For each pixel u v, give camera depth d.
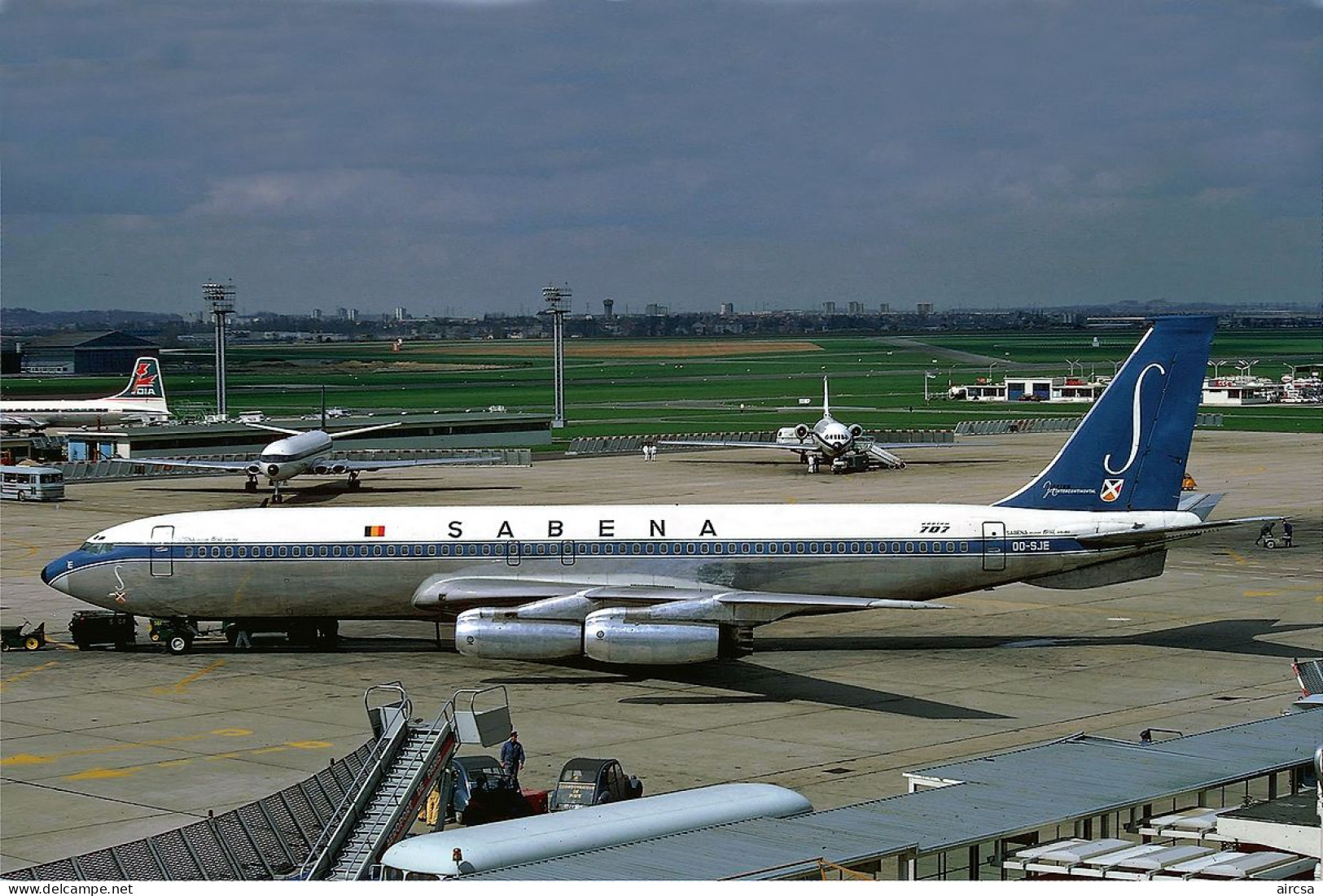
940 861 31.17
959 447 194.00
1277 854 30.81
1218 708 57.56
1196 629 74.94
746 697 60.09
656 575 67.25
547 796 43.72
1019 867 31.06
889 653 69.44
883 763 49.53
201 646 71.75
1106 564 67.25
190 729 54.84
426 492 143.00
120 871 34.62
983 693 60.62
